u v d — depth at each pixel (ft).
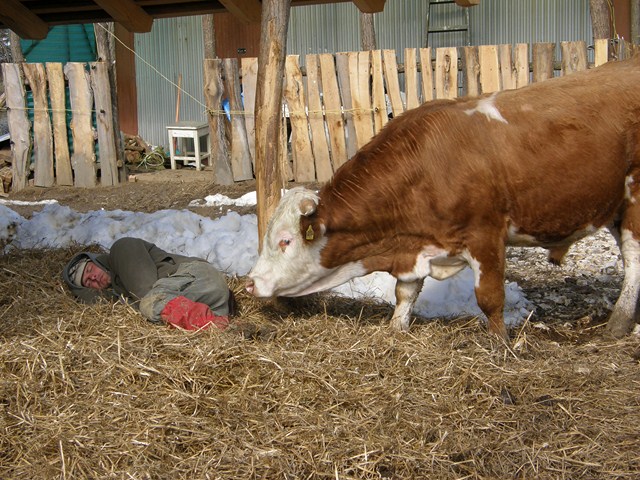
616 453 14.29
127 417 14.89
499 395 15.96
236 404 15.39
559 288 24.12
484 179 17.74
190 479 13.38
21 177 41.91
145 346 17.22
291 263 18.38
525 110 18.04
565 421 15.28
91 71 41.04
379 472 13.71
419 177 17.89
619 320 19.86
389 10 53.98
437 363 16.93
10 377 16.06
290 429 14.71
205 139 48.67
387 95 40.73
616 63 19.53
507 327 20.80
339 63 38.63
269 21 19.43
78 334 17.85
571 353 18.24
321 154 39.58
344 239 18.38
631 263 19.67
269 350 17.30
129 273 19.94
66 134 41.45
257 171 20.11
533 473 13.88
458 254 18.40
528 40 52.75
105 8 25.12
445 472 13.74
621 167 18.75
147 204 37.27
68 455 13.84
